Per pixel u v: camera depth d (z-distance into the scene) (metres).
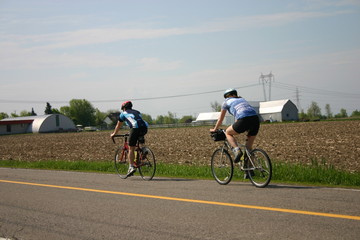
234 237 4.66
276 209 5.87
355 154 17.22
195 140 33.22
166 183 9.09
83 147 31.33
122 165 10.92
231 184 8.55
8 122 92.94
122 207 6.59
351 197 6.53
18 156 25.22
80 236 5.05
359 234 4.51
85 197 7.64
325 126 46.91
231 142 8.41
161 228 5.21
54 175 11.52
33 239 5.03
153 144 30.86
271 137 32.31
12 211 6.66
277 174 9.59
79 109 150.62
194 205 6.47
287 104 102.62
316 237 4.47
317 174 9.14
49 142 42.59
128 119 10.13
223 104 8.68
